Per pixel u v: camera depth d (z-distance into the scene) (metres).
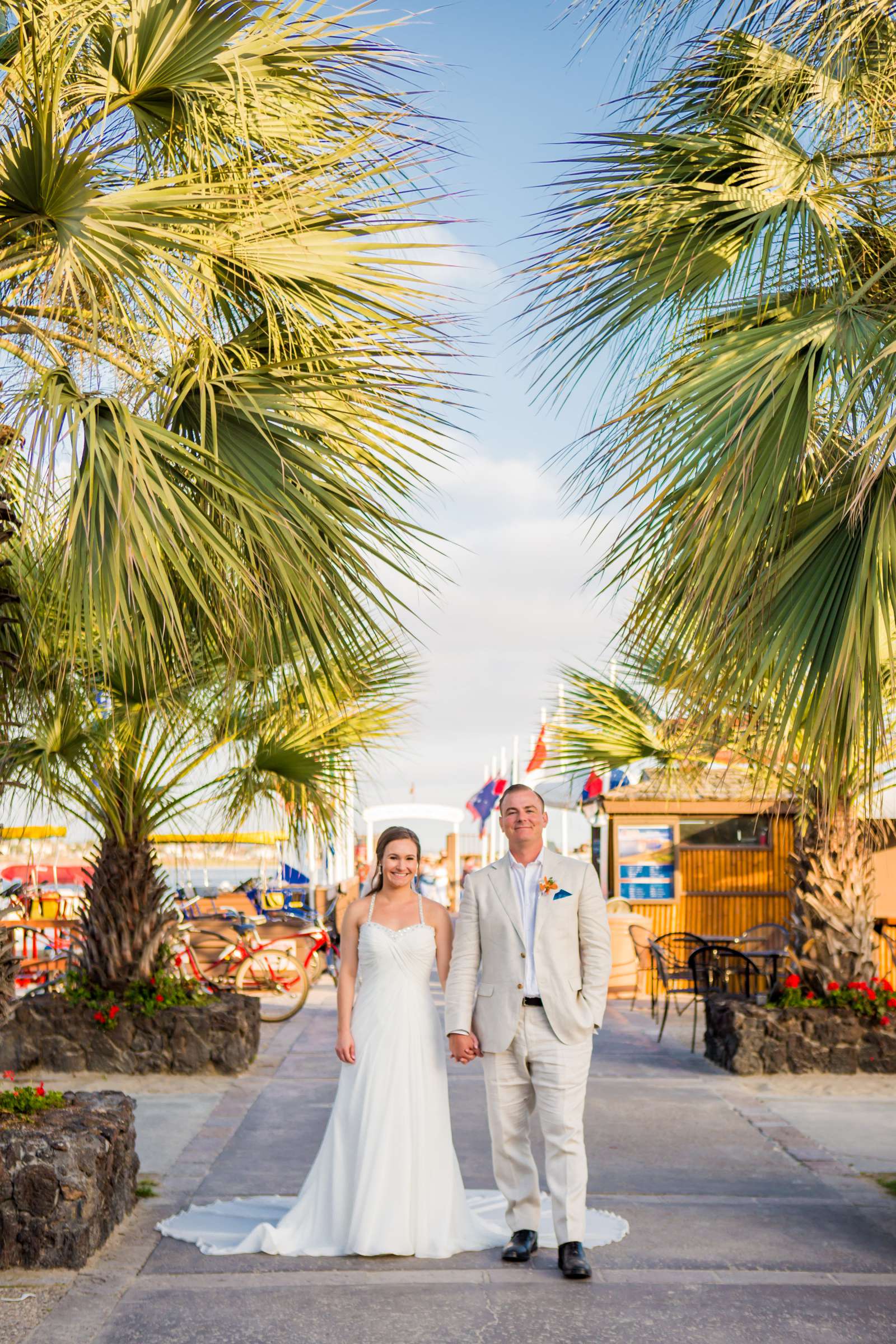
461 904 5.12
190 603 5.90
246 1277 4.68
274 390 5.89
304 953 14.35
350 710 9.73
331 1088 8.74
